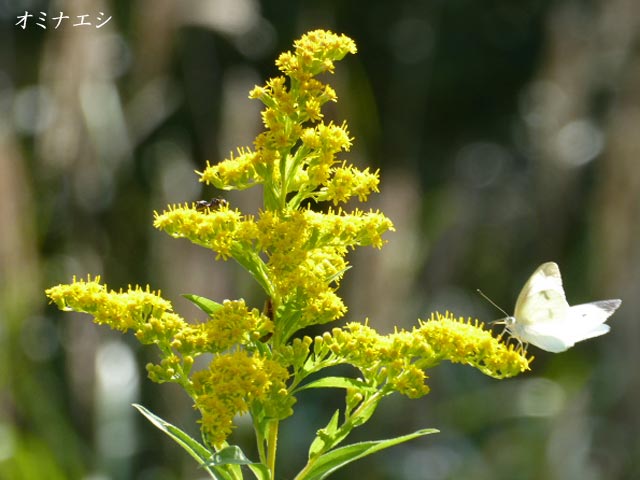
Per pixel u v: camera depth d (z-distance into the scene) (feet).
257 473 16.44
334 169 17.42
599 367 43.06
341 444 41.34
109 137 40.24
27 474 31.83
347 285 40.52
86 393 34.99
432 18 73.61
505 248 61.82
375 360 17.21
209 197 46.42
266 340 17.06
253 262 17.08
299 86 16.51
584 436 40.91
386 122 67.87
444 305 51.57
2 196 34.91
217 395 16.12
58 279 40.42
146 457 38.96
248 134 38.68
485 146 75.82
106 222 44.04
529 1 74.64
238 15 41.06
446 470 43.21
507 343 20.25
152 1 40.65
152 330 16.92
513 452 43.96
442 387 45.39
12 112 44.04
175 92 52.39
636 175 43.21
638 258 42.75
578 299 49.90
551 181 51.13
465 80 75.92
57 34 39.09
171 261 35.55
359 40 74.02
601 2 53.11
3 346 34.30
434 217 51.31
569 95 50.57
